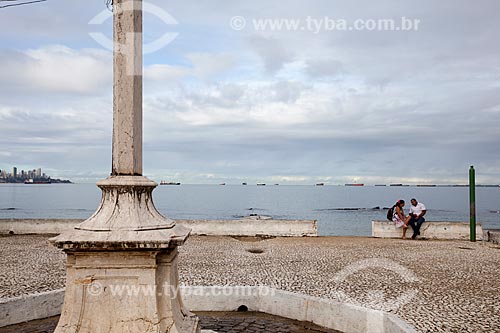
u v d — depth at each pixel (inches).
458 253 455.5
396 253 452.8
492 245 525.3
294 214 1526.8
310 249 479.2
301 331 215.3
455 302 258.8
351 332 211.0
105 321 140.5
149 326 140.3
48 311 234.8
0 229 580.1
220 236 583.2
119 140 150.5
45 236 563.8
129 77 150.5
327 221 1230.9
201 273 341.1
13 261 389.7
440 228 576.7
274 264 383.6
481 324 218.1
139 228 141.3
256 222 589.0
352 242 538.3
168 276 147.0
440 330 209.0
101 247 137.7
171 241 141.6
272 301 246.2
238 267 368.2
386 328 197.5
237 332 211.9
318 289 289.1
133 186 147.8
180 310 160.1
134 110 150.9
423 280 319.9
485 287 298.7
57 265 371.2
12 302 219.1
